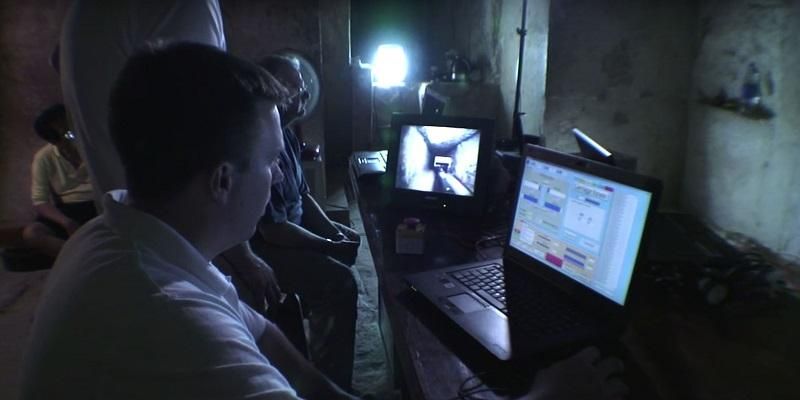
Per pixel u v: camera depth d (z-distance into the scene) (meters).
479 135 1.77
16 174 3.37
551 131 3.31
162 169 0.65
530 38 3.57
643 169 3.35
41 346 0.58
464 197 1.79
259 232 1.95
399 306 1.17
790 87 2.53
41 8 3.16
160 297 0.59
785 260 2.59
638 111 3.26
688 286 1.21
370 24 5.57
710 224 3.12
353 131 4.95
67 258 0.68
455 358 0.98
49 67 3.25
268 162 0.74
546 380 0.82
